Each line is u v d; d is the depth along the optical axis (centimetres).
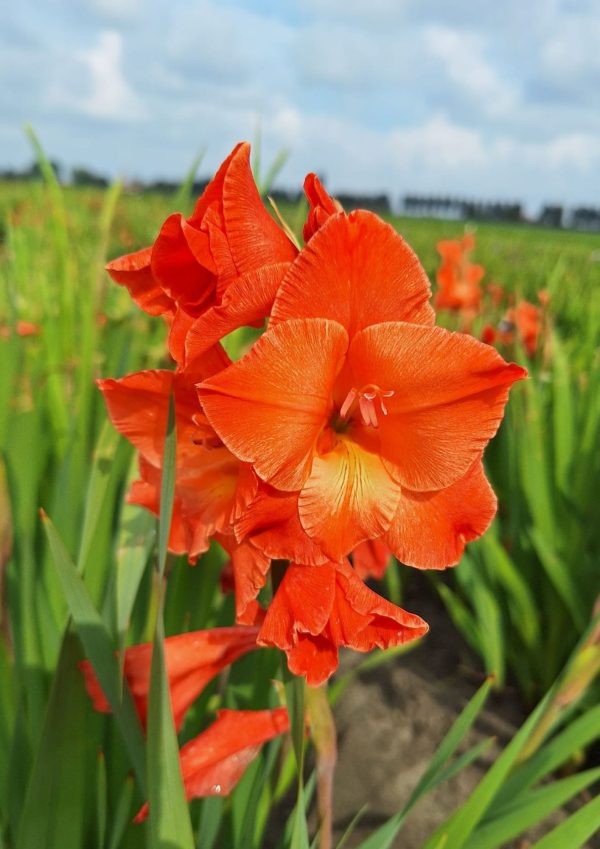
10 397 50
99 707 27
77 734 27
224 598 39
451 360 21
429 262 194
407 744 59
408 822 52
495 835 34
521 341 81
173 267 23
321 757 25
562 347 83
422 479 23
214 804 33
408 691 65
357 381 23
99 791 33
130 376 24
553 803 34
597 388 64
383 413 23
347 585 23
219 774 26
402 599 79
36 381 56
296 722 23
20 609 37
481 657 70
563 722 56
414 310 22
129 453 45
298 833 24
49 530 25
